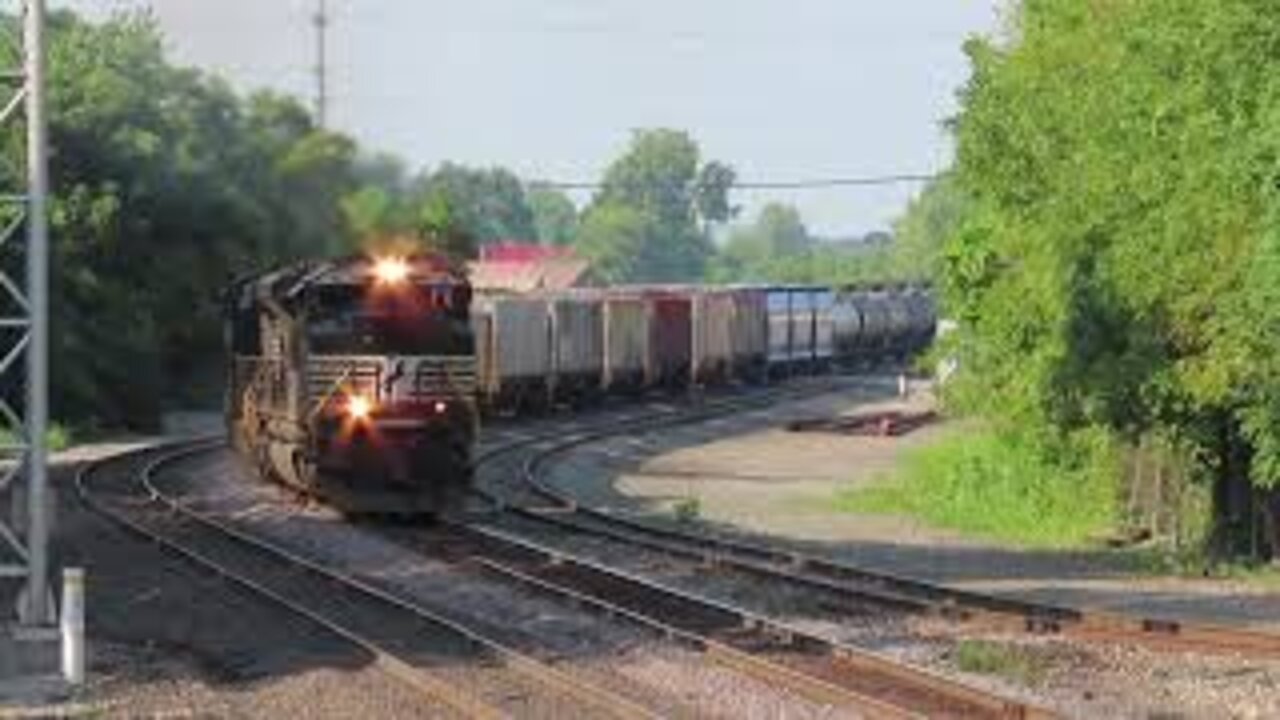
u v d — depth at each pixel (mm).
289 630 78250
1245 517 107625
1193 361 99188
